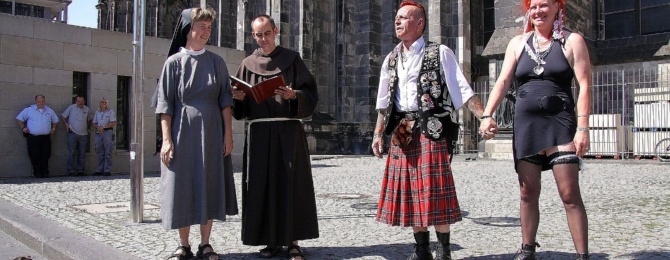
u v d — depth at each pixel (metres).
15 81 13.22
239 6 28.95
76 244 5.52
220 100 5.10
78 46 14.12
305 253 5.21
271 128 5.12
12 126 13.20
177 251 4.93
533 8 4.18
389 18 28.02
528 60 4.20
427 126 4.36
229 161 5.14
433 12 25.50
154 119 15.21
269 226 5.03
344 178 13.46
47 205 8.44
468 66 25.44
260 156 5.12
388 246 5.48
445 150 4.41
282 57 5.27
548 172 13.25
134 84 7.17
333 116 28.11
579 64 4.04
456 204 4.39
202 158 4.87
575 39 4.08
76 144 14.03
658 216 7.06
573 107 4.14
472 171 15.25
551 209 7.71
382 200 4.68
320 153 27.08
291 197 5.04
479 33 27.16
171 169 4.83
